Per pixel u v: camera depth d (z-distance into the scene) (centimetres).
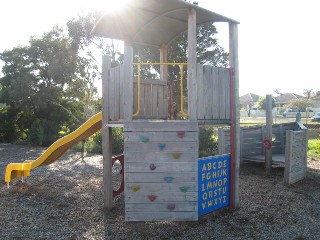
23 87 1922
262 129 1088
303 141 848
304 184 793
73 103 2231
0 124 2134
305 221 525
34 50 2014
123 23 599
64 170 1032
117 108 537
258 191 719
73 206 616
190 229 486
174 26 629
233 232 476
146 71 1870
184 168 475
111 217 546
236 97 570
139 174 479
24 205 626
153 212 477
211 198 540
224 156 567
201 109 507
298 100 5559
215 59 2123
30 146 1862
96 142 1591
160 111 622
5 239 456
